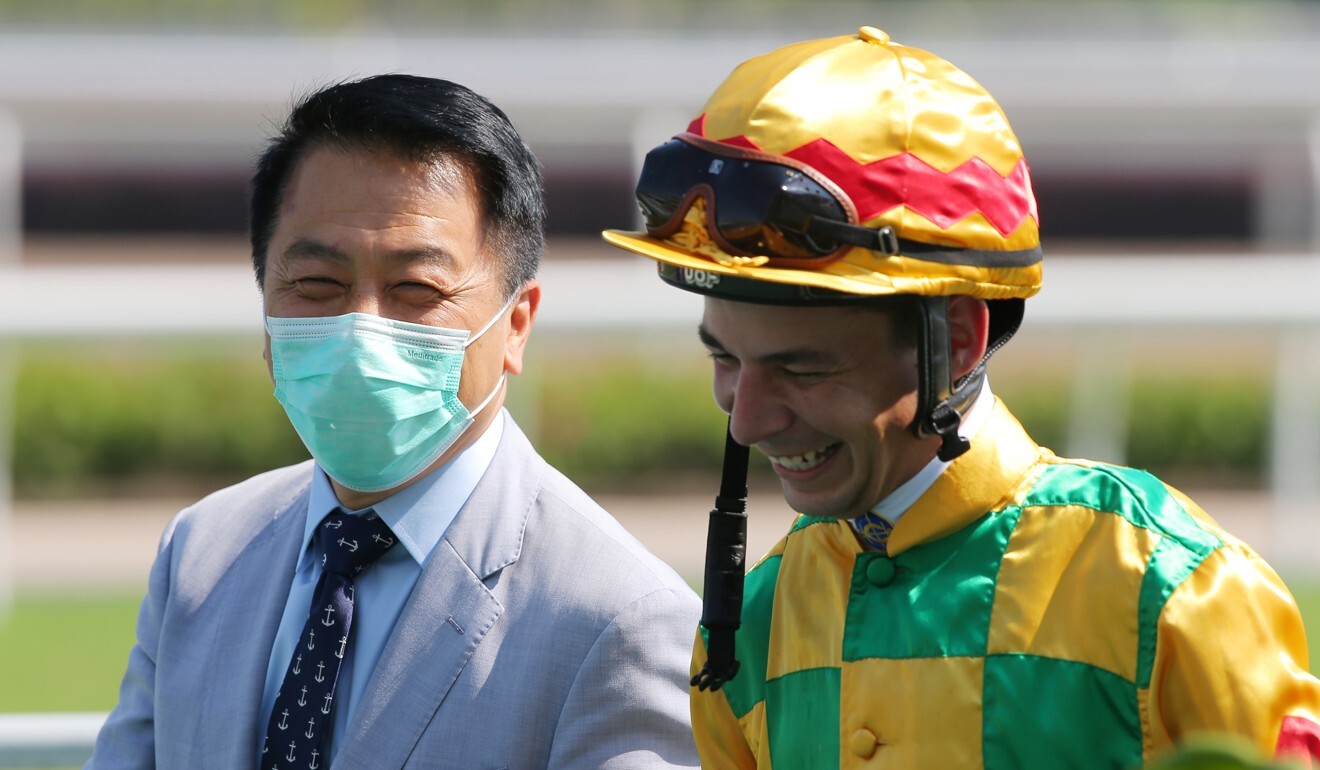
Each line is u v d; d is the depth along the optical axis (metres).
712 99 6.73
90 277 43.59
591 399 43.03
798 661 7.07
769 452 6.63
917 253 6.27
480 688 8.36
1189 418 43.78
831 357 6.34
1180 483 43.66
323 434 8.64
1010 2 53.72
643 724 8.27
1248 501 40.28
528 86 50.41
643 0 52.28
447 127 8.66
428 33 51.66
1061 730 6.24
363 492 8.88
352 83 8.79
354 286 8.62
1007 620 6.43
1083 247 61.84
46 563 33.16
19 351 43.69
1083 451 29.50
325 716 8.38
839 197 6.20
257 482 9.73
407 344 8.57
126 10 51.34
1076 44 52.81
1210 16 53.78
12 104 51.62
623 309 24.11
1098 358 29.31
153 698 9.28
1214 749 3.47
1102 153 56.97
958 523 6.67
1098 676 6.24
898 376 6.43
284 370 8.74
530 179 9.16
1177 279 37.69
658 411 43.00
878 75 6.47
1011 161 6.59
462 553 8.68
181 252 61.47
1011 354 51.53
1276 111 53.66
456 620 8.49
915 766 6.43
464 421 8.80
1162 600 6.15
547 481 9.05
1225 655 6.04
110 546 35.25
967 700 6.40
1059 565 6.45
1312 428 32.91
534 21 52.28
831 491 6.62
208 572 9.27
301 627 8.77
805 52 6.66
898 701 6.56
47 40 50.69
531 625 8.45
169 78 50.88
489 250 8.88
